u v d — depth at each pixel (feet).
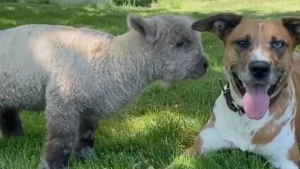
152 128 5.82
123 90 4.77
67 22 14.06
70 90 4.62
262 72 4.41
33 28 4.87
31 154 5.20
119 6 20.12
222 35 4.88
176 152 5.17
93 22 14.10
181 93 6.91
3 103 4.84
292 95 4.94
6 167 4.87
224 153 4.97
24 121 5.99
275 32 4.56
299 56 5.86
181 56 4.69
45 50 4.69
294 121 4.99
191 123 5.92
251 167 4.75
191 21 4.83
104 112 4.81
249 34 4.58
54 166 4.74
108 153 5.20
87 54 4.70
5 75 4.70
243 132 4.87
